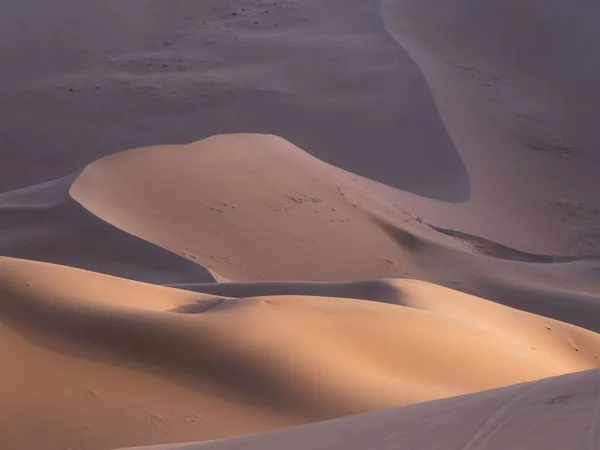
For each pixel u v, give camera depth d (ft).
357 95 188.75
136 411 32.30
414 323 46.68
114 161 109.81
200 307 45.75
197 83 197.16
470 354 46.55
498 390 23.35
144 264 93.15
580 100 199.62
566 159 181.16
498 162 176.14
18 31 224.33
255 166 117.70
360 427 21.43
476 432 17.97
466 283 109.50
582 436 16.17
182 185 109.50
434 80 194.59
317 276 102.89
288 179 117.70
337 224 113.60
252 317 39.63
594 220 162.61
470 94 196.24
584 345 68.95
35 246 95.30
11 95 198.59
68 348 35.09
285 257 102.83
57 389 32.89
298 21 223.10
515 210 161.38
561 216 163.63
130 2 231.71
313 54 204.64
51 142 180.75
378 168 172.14
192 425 31.99
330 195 119.34
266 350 36.70
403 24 217.15
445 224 138.00
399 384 39.17
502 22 221.25
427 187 166.30
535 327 68.90
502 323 67.51
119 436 30.86
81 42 220.02
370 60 200.13
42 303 37.06
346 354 40.32
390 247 113.70
